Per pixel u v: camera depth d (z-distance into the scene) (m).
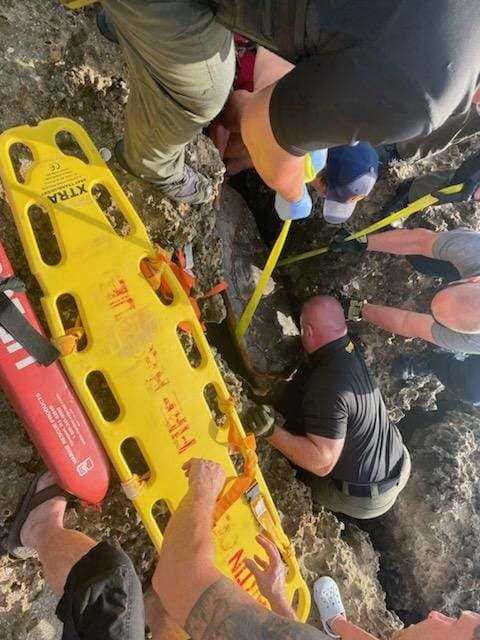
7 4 2.06
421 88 1.05
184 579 1.48
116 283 2.03
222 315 2.67
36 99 2.08
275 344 3.13
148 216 2.29
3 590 1.92
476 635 1.75
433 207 3.16
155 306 2.08
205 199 2.43
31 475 1.97
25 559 1.96
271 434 2.69
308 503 2.96
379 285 3.26
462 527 3.50
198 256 2.58
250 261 3.12
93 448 1.92
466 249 2.67
